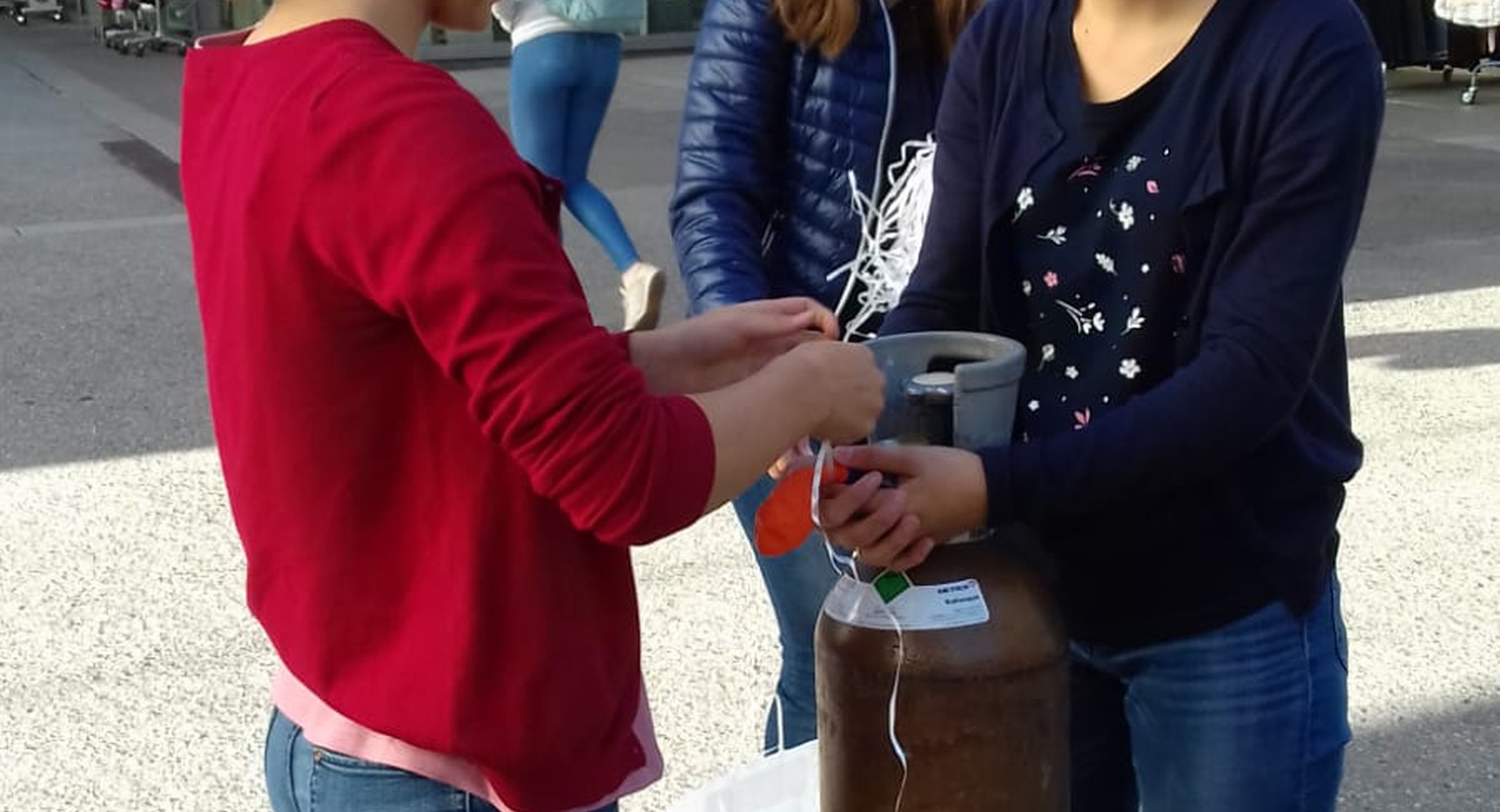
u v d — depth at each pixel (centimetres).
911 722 168
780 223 244
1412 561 422
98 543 438
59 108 1362
